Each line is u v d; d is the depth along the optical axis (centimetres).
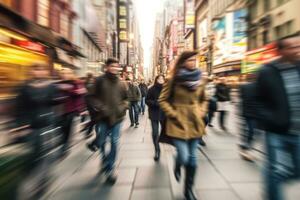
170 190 584
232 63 4706
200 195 548
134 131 1370
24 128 494
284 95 373
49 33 1588
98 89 641
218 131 1248
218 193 557
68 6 3102
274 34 3634
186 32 9506
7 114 499
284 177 389
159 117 827
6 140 448
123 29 8294
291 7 3212
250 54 3828
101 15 5162
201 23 7719
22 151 435
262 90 390
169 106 501
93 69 3925
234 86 2894
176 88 505
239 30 4606
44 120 532
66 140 859
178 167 583
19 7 1869
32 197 490
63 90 933
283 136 382
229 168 714
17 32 1309
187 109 503
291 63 378
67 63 2494
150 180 646
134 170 727
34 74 541
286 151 385
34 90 518
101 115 634
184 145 505
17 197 391
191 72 498
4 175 351
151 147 1003
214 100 1212
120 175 686
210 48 6225
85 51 4012
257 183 607
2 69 1245
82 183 630
